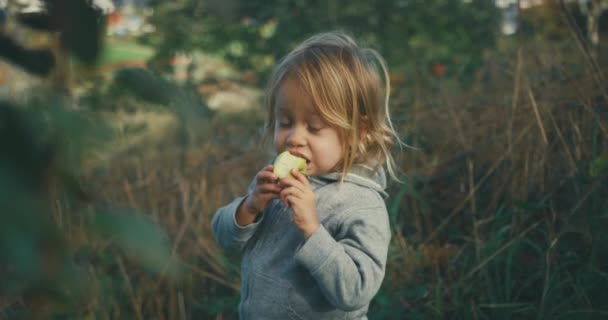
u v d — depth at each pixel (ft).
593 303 7.39
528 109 9.99
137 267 8.22
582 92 9.47
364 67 5.44
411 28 18.63
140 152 10.28
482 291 7.84
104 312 7.16
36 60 1.54
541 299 7.64
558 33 12.48
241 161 11.85
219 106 14.64
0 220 1.21
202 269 9.33
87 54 1.56
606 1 12.89
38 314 1.63
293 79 5.13
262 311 5.16
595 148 8.18
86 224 1.59
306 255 4.72
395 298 7.91
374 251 4.96
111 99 1.86
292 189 4.84
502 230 8.28
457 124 11.07
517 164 9.77
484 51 17.57
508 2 18.65
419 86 14.20
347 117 5.19
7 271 1.31
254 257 5.36
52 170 1.38
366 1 18.56
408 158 11.35
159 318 7.92
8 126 1.35
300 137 5.09
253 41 17.30
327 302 5.08
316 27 17.99
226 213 5.56
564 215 8.58
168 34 14.39
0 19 1.59
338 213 5.13
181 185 9.53
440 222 9.91
